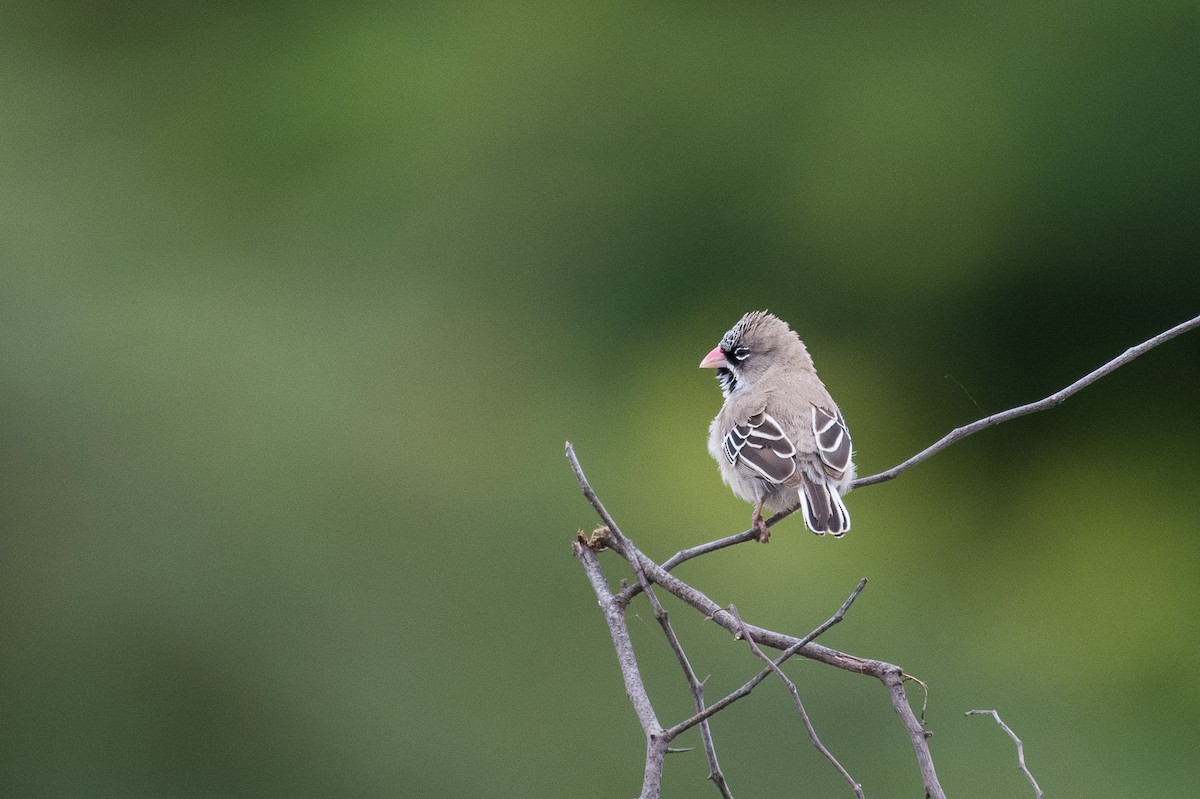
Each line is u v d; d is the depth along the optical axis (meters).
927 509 19.33
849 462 7.17
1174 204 19.09
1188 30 18.67
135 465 12.96
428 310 18.34
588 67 20.19
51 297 14.20
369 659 11.85
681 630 11.76
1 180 17.09
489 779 11.21
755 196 20.05
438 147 19.97
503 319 19.58
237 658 11.84
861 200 19.75
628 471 15.64
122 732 11.66
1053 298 20.17
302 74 20.06
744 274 20.28
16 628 11.98
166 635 11.95
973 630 14.86
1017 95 19.28
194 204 18.58
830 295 20.33
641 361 19.70
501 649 11.97
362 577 12.35
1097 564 18.94
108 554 12.34
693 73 20.14
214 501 12.65
